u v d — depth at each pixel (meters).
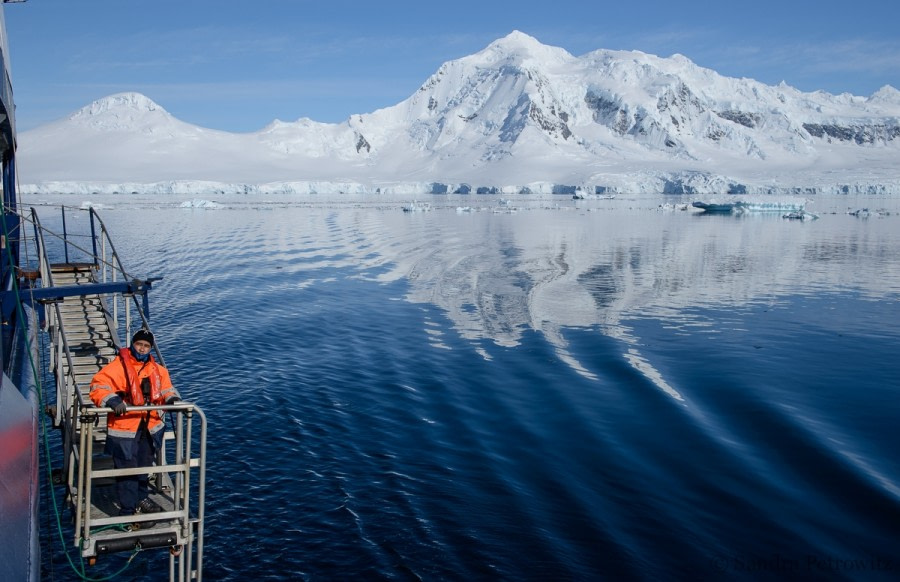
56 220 86.50
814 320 26.62
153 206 127.56
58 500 11.78
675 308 29.16
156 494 8.69
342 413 16.23
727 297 31.94
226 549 10.61
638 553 10.21
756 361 20.47
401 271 41.16
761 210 108.12
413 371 19.62
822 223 84.19
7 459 7.64
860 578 9.51
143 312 11.60
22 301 12.48
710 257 48.31
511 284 35.84
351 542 10.71
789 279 37.66
